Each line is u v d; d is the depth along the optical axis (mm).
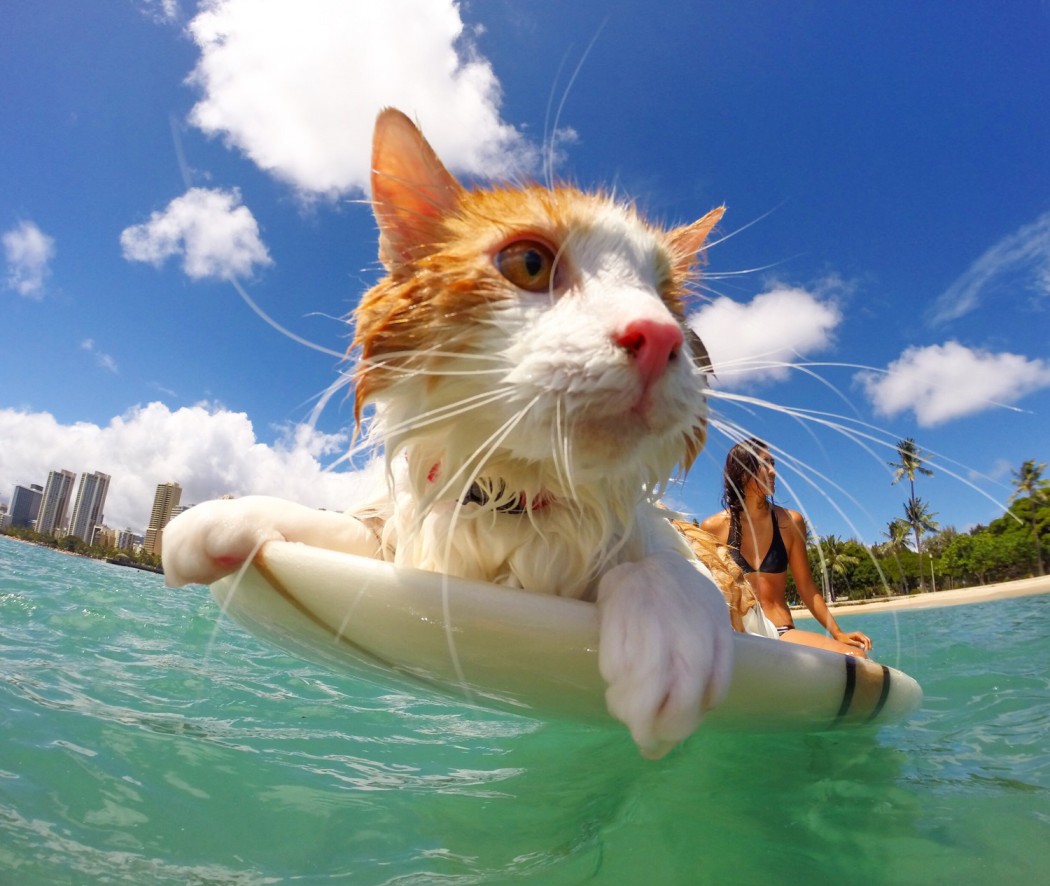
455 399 235
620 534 266
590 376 209
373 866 185
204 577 250
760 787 250
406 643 230
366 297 261
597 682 218
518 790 256
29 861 166
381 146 258
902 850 196
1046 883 176
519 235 239
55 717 283
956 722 366
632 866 185
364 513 306
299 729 337
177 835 193
